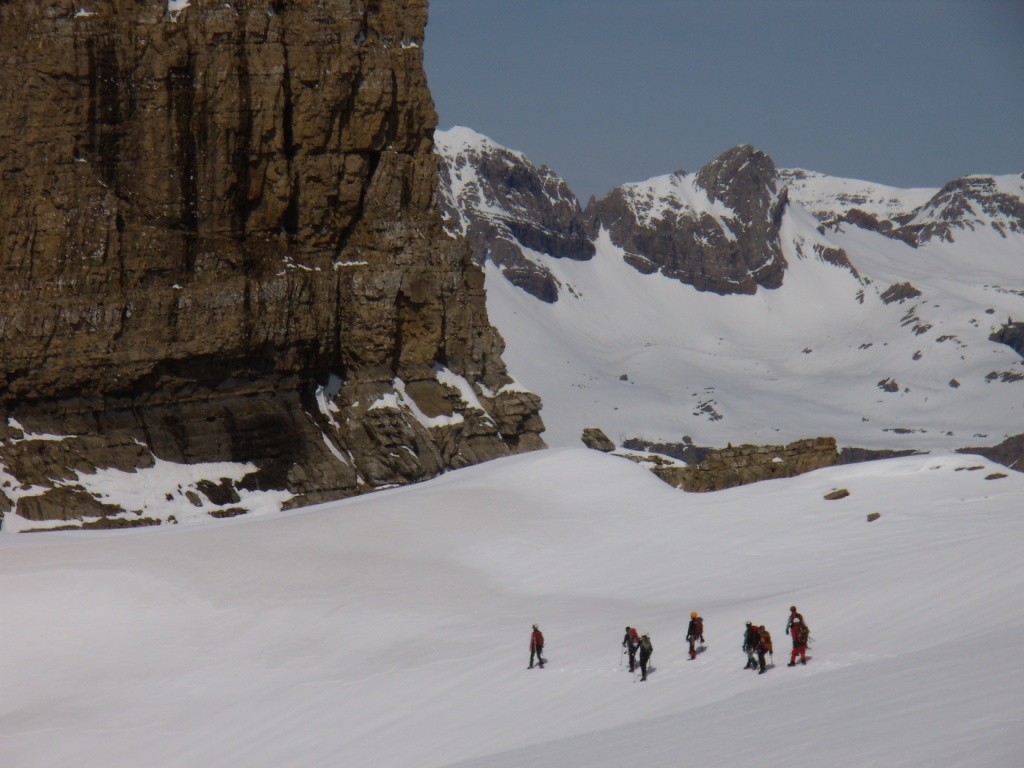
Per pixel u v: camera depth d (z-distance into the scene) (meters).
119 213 130.75
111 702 64.62
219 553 81.75
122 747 60.22
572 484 98.38
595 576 80.62
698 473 115.19
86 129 130.38
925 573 59.91
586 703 53.81
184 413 130.12
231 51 135.25
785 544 79.75
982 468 88.56
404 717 57.81
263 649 69.25
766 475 114.62
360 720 58.84
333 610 73.81
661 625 63.50
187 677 66.69
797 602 61.00
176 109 133.50
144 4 133.88
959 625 51.12
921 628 52.53
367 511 92.31
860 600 58.47
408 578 80.00
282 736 58.78
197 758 58.56
